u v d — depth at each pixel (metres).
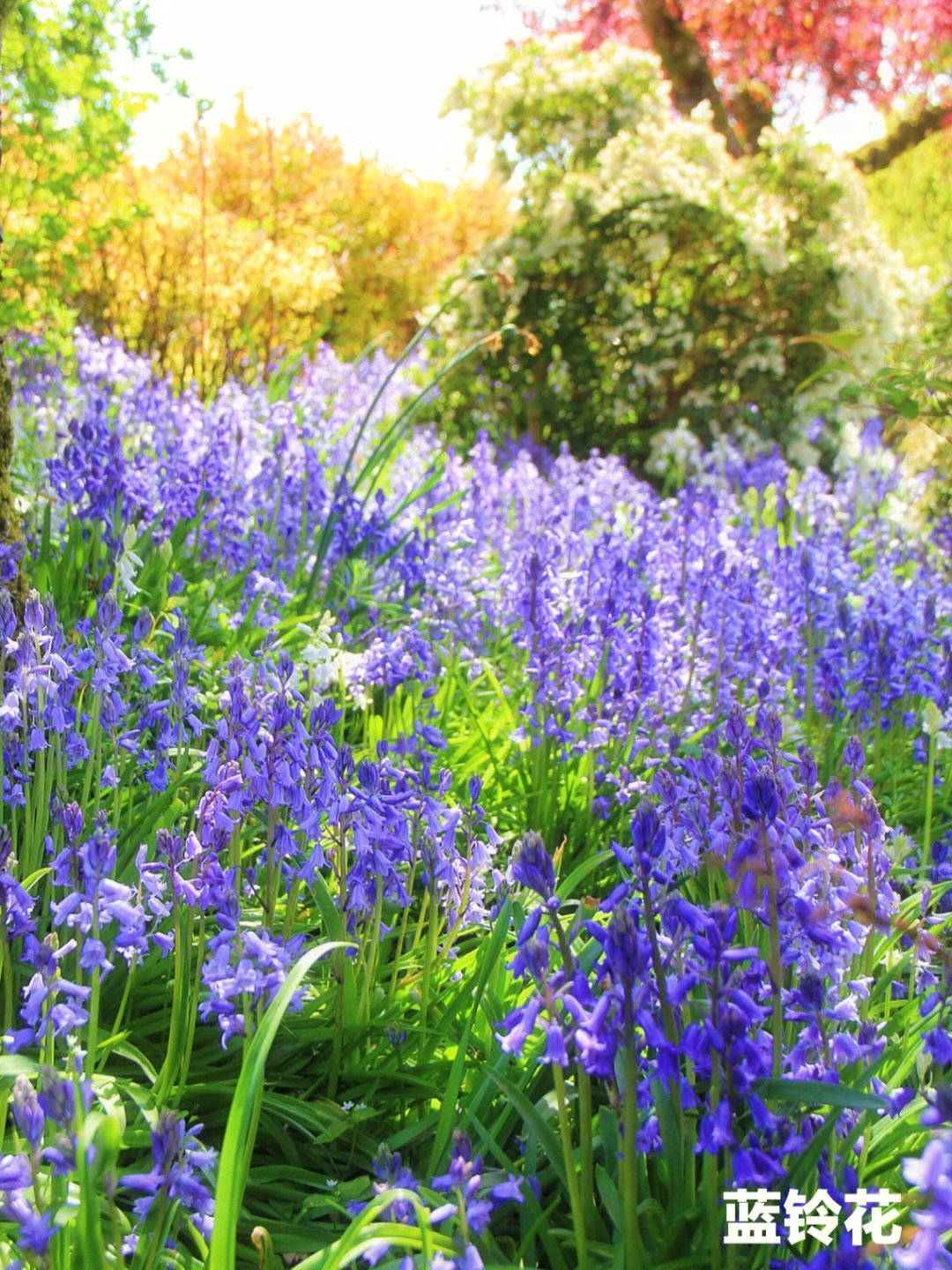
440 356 12.92
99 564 4.91
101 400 6.53
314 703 3.87
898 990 3.12
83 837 3.05
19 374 7.84
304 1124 2.64
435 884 2.85
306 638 4.85
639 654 4.50
